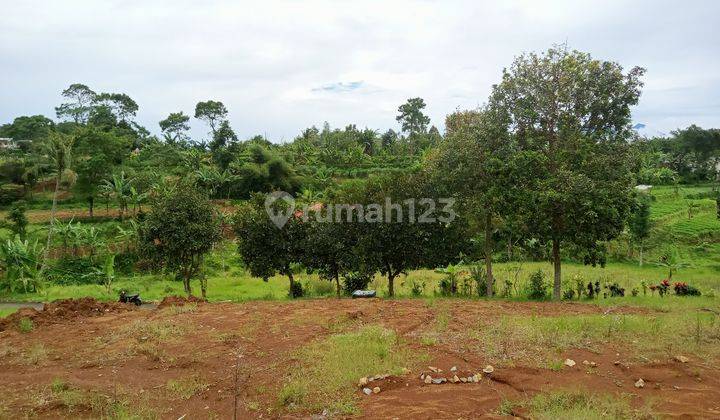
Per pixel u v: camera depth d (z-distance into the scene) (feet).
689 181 229.04
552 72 60.44
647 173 195.62
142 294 84.64
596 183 55.06
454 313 41.39
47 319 40.29
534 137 61.26
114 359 30.45
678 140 242.58
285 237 68.64
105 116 260.21
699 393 23.82
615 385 24.80
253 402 23.72
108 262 90.84
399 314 40.70
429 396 23.39
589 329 34.14
